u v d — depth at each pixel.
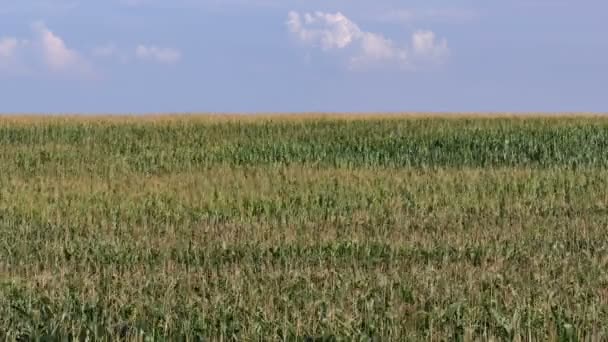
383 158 37.53
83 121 48.00
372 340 9.36
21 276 13.31
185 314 10.44
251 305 10.68
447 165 35.44
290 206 21.83
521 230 17.81
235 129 45.00
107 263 14.91
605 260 14.14
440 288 11.82
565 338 9.49
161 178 27.58
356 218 19.73
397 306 10.52
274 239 16.78
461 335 9.47
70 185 25.39
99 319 10.32
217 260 15.05
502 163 37.25
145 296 11.20
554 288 11.90
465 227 18.69
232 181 26.19
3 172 31.45
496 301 10.82
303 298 11.09
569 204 22.33
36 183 26.06
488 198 22.77
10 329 9.75
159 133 44.56
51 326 9.82
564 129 41.06
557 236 17.25
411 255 15.34
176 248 16.09
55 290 11.77
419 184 25.38
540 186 25.77
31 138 43.25
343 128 44.12
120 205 21.62
